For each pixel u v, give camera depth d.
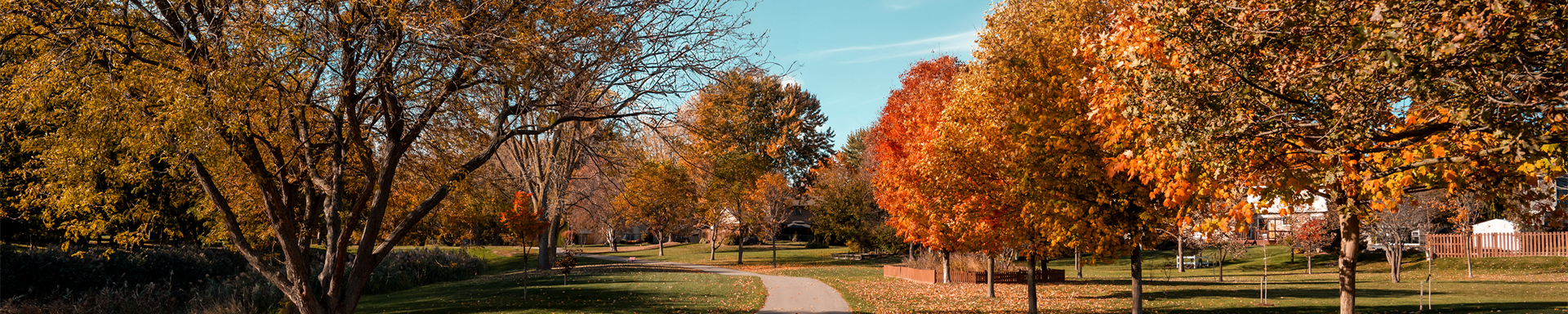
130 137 8.42
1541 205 7.62
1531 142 5.21
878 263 43.94
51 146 8.97
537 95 10.52
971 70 13.04
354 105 9.80
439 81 9.66
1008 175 12.41
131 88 8.38
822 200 50.41
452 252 43.50
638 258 50.19
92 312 17.14
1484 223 37.53
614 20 10.34
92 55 8.41
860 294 23.02
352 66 9.55
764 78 11.38
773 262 42.06
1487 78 5.24
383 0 8.70
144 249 24.06
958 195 13.21
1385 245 29.22
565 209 34.38
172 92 7.85
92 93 8.10
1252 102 6.73
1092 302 21.25
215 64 8.40
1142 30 7.66
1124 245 12.36
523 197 21.11
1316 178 6.89
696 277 30.05
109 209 9.53
